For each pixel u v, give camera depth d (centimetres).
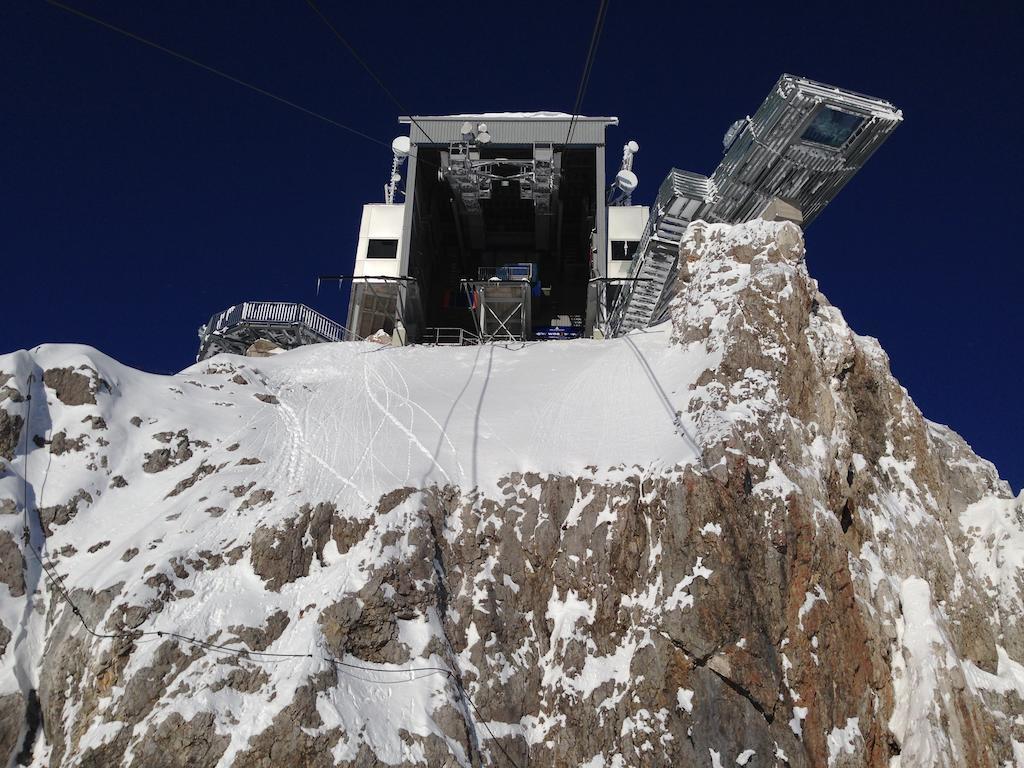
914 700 2173
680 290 3338
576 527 2428
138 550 2191
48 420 2514
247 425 2792
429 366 3378
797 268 3111
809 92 3238
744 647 2077
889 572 2516
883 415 3064
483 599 2281
